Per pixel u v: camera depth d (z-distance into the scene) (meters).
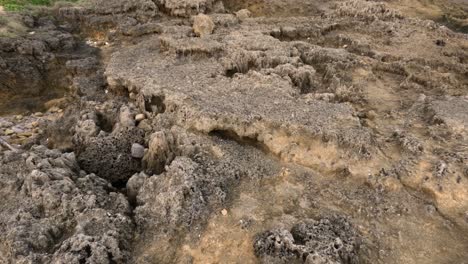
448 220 1.69
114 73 2.66
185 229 1.60
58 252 1.45
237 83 2.46
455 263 1.52
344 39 3.38
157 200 1.67
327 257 1.44
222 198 1.71
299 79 2.62
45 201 1.66
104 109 2.55
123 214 1.67
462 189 1.77
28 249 1.49
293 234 1.57
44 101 3.17
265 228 1.59
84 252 1.45
